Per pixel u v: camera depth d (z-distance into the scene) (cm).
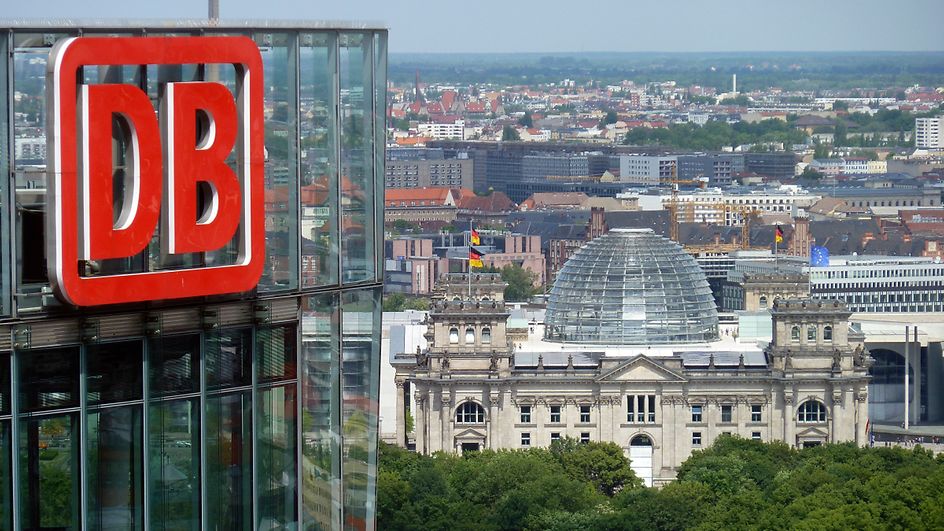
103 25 18100
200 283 18662
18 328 17875
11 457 17950
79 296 17812
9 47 17525
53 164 17588
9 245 17662
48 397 18138
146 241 18100
